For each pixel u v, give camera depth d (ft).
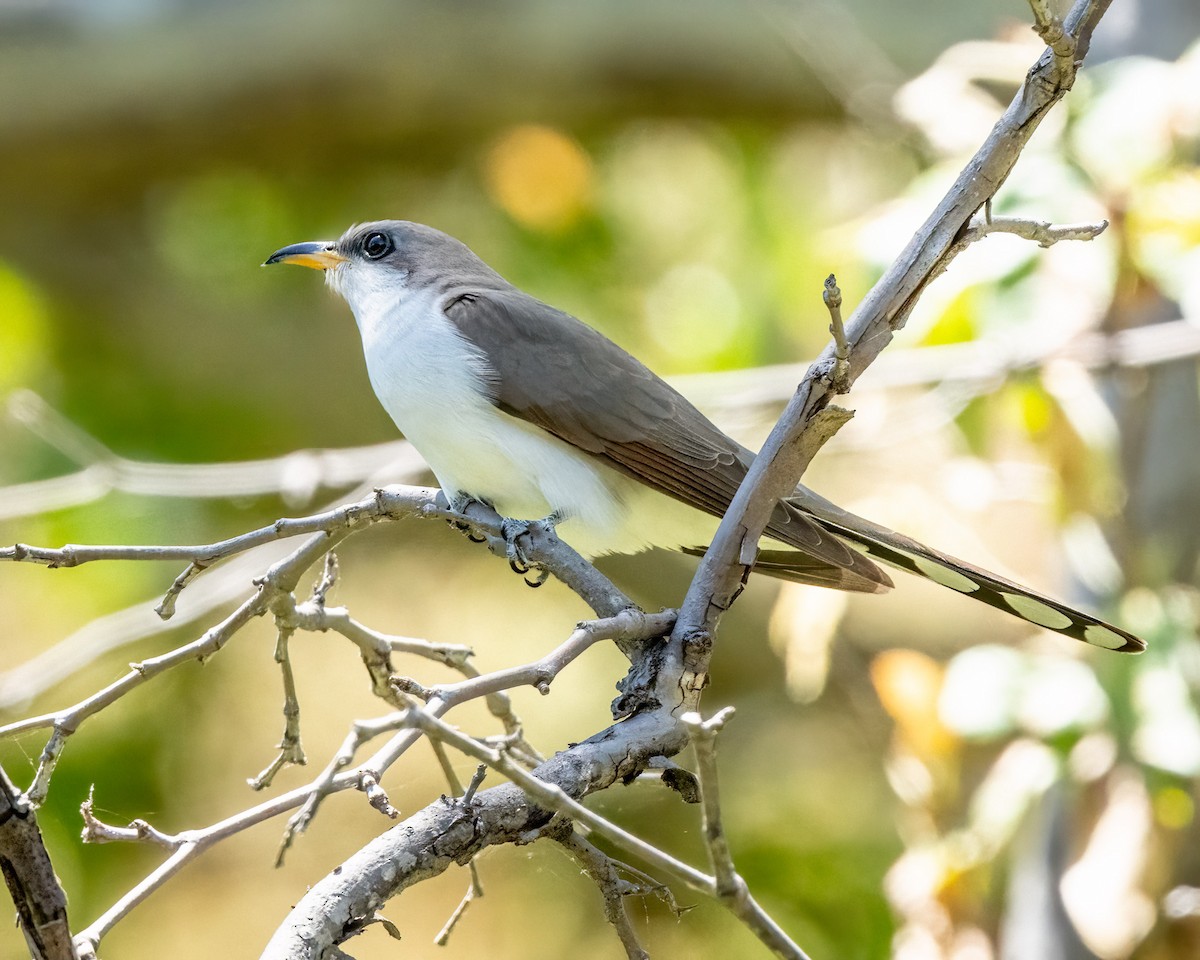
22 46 44.16
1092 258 26.86
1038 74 15.49
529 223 44.47
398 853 14.28
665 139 49.08
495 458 24.63
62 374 44.91
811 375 16.30
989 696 27.07
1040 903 30.66
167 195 47.60
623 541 25.35
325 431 46.37
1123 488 30.37
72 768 38.04
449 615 47.21
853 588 23.72
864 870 37.55
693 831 36.45
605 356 25.12
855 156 47.67
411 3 44.96
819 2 43.11
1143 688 26.55
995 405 31.53
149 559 15.65
